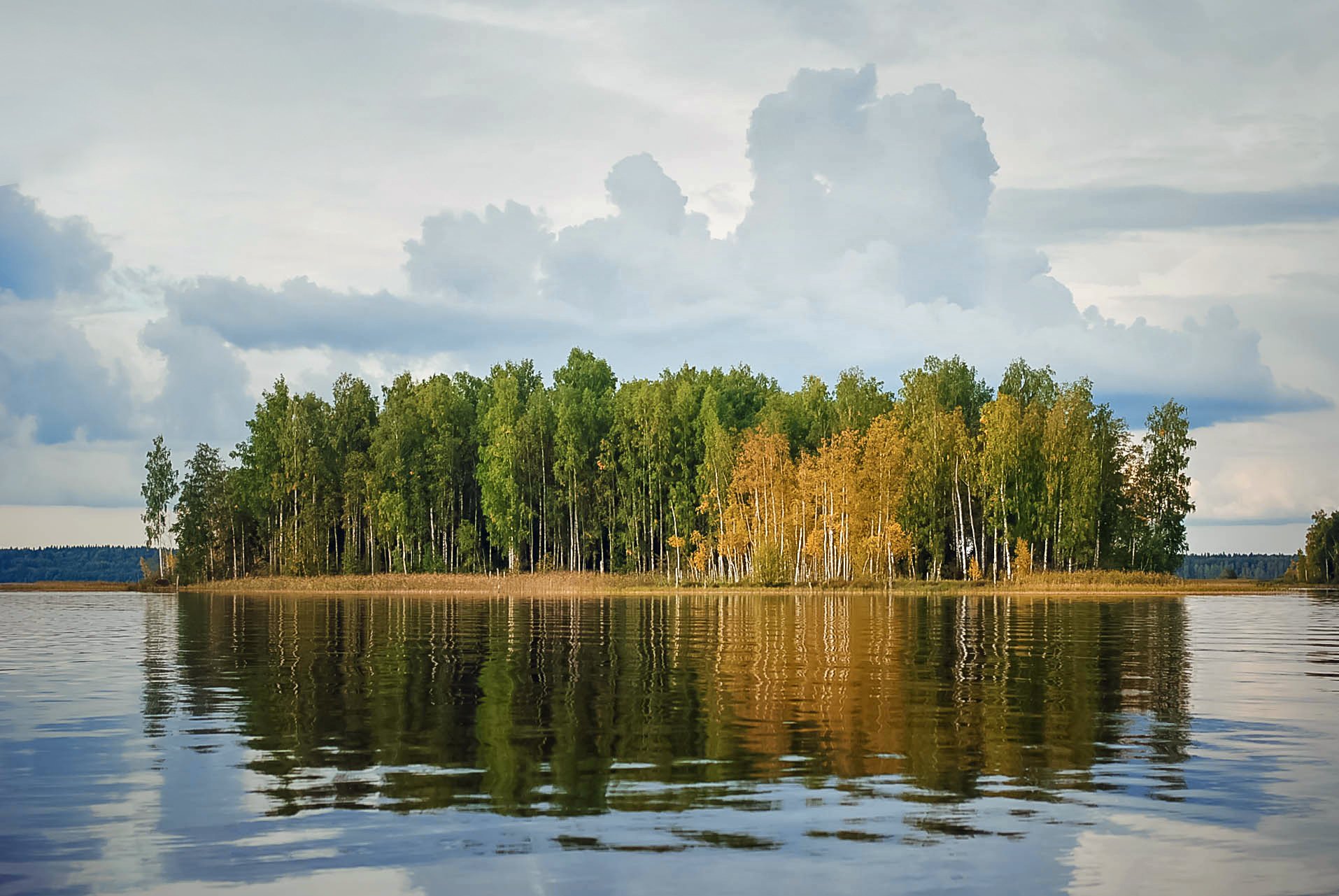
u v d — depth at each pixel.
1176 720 23.38
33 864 13.52
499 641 44.50
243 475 140.88
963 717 23.72
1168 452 118.12
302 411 134.00
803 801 16.27
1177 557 118.69
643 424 123.75
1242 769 18.48
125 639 48.62
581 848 14.02
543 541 129.25
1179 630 51.09
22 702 27.11
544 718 23.66
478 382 153.75
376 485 127.94
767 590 102.62
